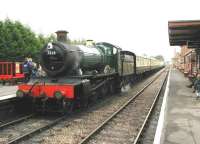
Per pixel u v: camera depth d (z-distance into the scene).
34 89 14.41
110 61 21.59
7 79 31.38
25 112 15.68
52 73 14.88
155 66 62.59
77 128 12.28
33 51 41.34
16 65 32.09
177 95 20.86
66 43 15.41
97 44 21.69
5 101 13.88
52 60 14.87
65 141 10.36
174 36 26.25
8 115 14.37
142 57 37.97
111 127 12.58
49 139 10.61
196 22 19.11
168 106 15.88
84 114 15.20
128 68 26.44
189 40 28.69
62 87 14.02
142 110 16.61
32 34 43.31
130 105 18.25
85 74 16.64
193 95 20.86
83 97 14.89
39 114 15.12
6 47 38.56
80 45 17.09
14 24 41.12
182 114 13.55
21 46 39.97
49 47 14.88
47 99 14.38
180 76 48.53
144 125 12.33
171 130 10.45
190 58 35.69
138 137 10.39
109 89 21.44
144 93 24.61
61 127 12.45
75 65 15.18
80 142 9.89
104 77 19.34
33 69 19.19
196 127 10.93
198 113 13.79
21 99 15.32
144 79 42.81
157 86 31.36
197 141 9.06
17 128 12.27
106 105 18.08
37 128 11.80
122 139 10.80
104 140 10.64
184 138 9.41
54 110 15.01
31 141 10.41
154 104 17.69
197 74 21.55
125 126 12.77
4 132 11.65
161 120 11.50
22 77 33.12
